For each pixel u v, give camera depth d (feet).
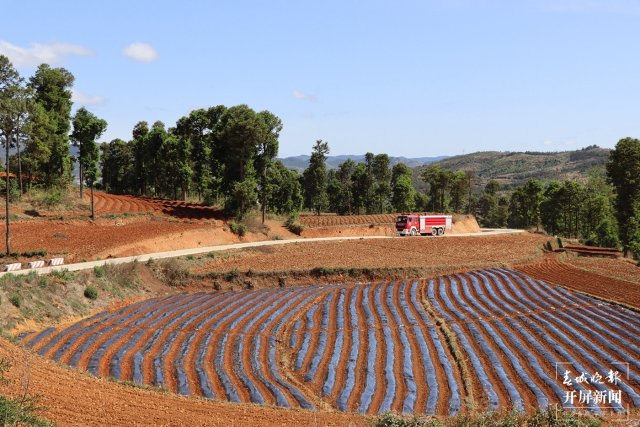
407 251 204.44
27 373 73.10
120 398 70.49
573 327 114.73
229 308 125.18
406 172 438.81
